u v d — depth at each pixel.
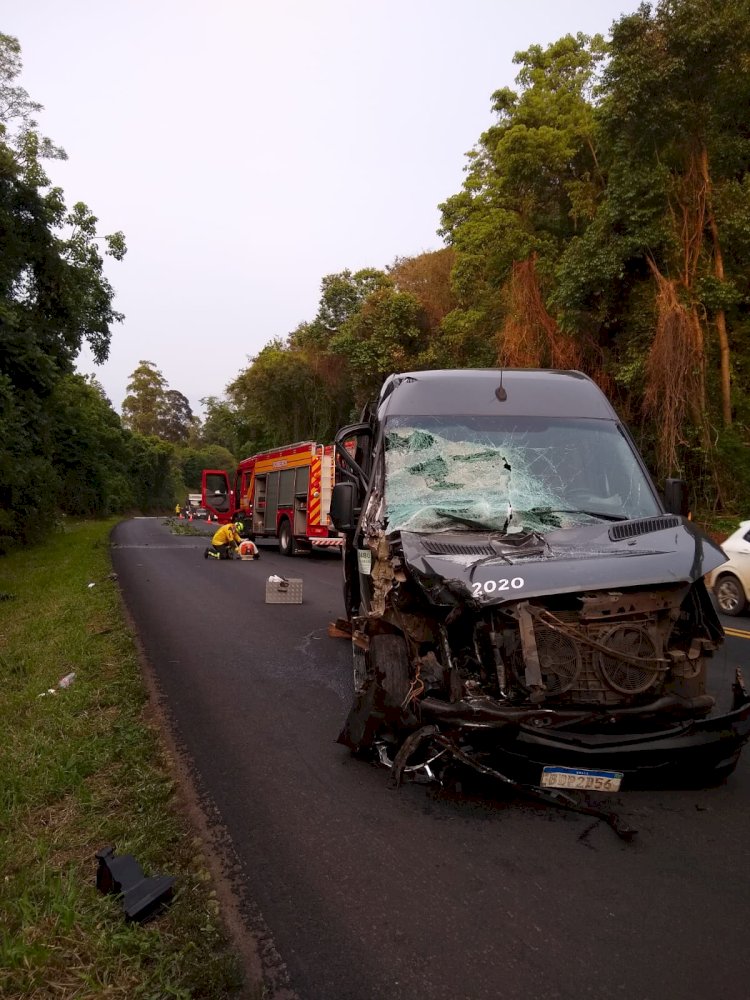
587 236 19.50
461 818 4.34
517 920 3.30
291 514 21.17
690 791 4.70
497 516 5.33
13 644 9.14
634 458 5.94
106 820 4.22
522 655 4.16
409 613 4.77
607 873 3.70
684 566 4.34
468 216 30.42
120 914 3.29
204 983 2.86
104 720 5.99
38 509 25.48
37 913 3.25
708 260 19.22
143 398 113.62
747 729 4.20
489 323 24.56
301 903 3.46
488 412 6.22
